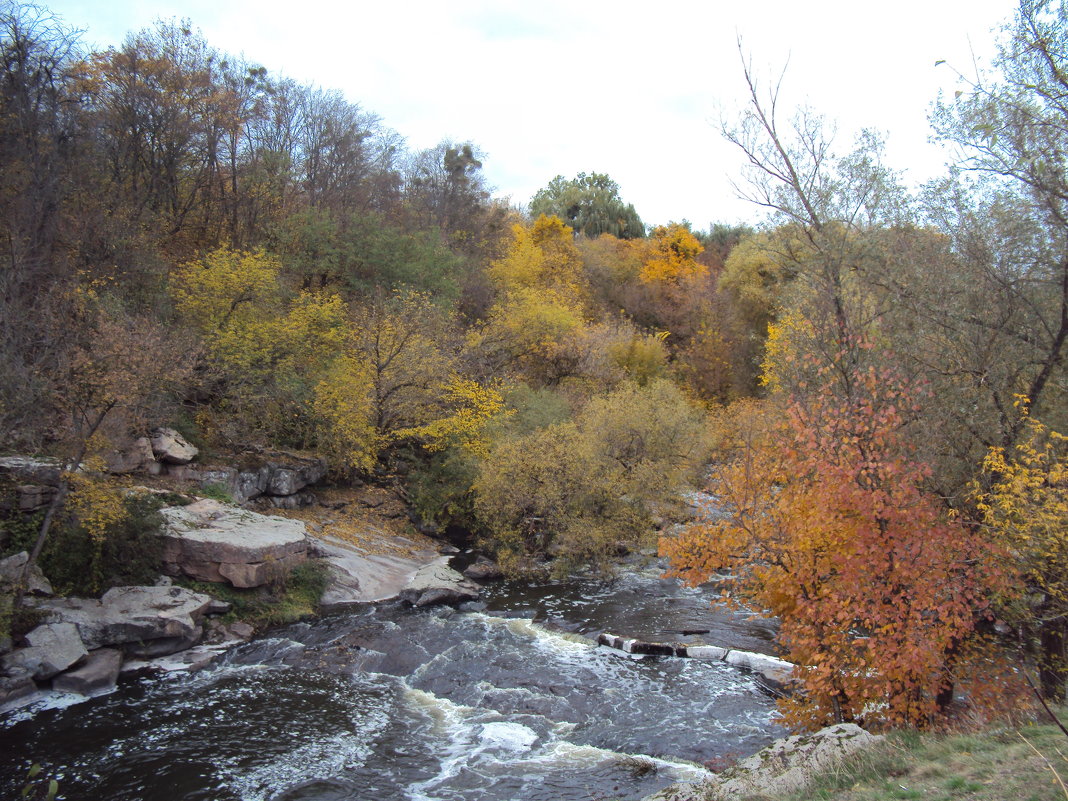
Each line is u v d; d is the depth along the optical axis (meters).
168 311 21.81
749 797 7.05
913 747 7.67
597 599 19.20
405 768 10.66
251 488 20.77
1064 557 8.67
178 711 12.18
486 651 15.16
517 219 57.03
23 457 15.23
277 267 25.31
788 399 13.02
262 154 32.38
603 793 9.95
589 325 40.50
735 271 46.31
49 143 19.95
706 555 11.22
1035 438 10.20
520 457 22.17
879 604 9.44
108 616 13.88
